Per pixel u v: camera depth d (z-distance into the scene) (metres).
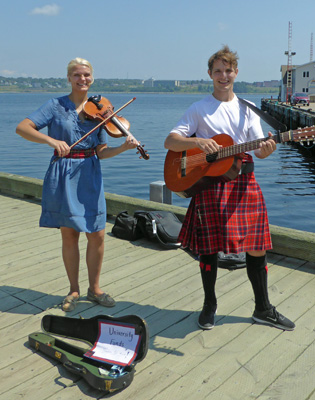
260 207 2.74
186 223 2.91
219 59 2.60
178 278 3.72
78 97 2.95
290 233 4.07
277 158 21.23
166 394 2.26
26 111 76.50
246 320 3.00
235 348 2.67
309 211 11.45
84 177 2.99
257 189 2.74
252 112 2.70
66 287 3.57
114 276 3.77
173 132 2.69
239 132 2.68
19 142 30.95
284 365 2.49
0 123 48.06
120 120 3.10
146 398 2.23
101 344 2.56
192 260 4.12
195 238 2.78
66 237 3.15
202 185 2.69
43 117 2.88
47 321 2.83
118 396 2.25
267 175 16.62
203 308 2.96
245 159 2.67
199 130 2.72
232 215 2.66
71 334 2.75
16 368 2.49
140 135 33.50
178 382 2.35
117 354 2.47
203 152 2.69
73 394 2.27
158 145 26.91
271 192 13.69
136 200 5.41
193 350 2.65
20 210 6.02
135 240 4.67
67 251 3.18
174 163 2.82
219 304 3.23
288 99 57.38
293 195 13.22
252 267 2.85
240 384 2.33
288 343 2.72
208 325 2.88
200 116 2.68
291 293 3.40
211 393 2.26
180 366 2.49
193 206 2.85
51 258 4.21
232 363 2.52
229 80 2.63
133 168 19.36
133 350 2.46
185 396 2.24
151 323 2.98
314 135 2.42
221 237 2.68
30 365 2.52
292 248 4.04
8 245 4.58
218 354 2.61
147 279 3.71
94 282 3.27
